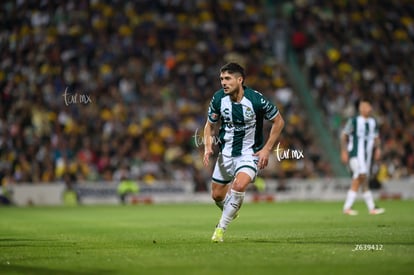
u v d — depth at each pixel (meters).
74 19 94.88
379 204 70.06
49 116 83.38
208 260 22.67
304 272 20.12
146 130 86.31
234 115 28.78
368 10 107.94
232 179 30.00
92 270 20.95
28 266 22.08
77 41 93.00
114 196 79.88
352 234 32.59
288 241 29.20
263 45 101.25
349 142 52.34
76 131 83.12
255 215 52.75
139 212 60.44
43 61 89.00
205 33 99.75
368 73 99.69
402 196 85.81
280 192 83.75
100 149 82.19
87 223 45.56
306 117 94.88
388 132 90.25
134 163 82.62
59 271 20.92
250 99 28.59
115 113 85.94
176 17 100.56
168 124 88.06
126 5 99.25
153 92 90.56
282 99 93.94
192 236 33.22
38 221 48.16
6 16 92.44
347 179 85.75
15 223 45.84
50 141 80.81
